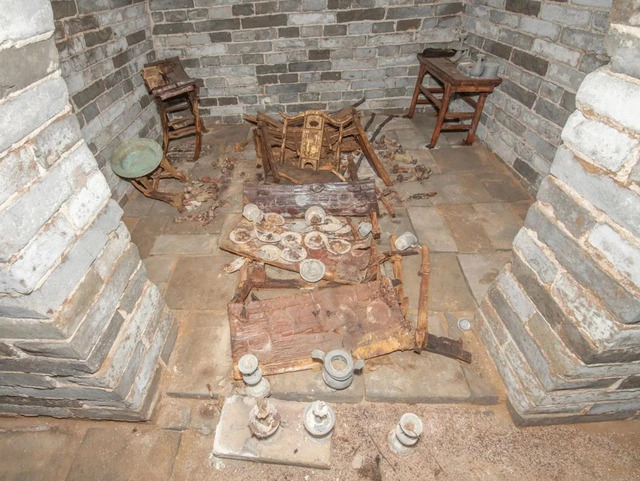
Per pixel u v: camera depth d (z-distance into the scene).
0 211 1.08
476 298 2.64
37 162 1.22
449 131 4.95
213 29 4.61
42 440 2.02
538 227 1.70
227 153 4.61
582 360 1.50
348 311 2.30
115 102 3.68
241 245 2.85
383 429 2.00
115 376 1.71
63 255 1.37
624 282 1.26
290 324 2.25
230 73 4.96
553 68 3.25
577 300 1.49
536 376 1.79
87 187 1.49
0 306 1.27
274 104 5.27
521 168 3.85
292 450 1.84
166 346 2.24
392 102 5.41
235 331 2.23
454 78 3.95
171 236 3.29
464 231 3.25
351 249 2.83
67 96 1.36
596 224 1.36
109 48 3.60
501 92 4.10
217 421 2.03
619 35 1.20
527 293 1.83
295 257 2.75
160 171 3.85
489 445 1.94
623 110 1.20
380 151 4.51
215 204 3.61
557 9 3.13
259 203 3.24
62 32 2.92
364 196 3.27
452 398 2.06
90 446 1.97
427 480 1.81
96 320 1.57
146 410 1.98
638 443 1.94
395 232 3.26
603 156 1.29
